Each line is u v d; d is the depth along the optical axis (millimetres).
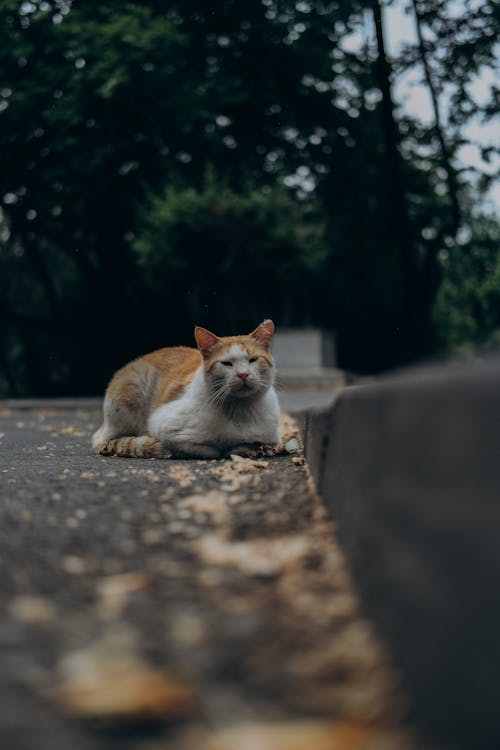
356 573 2357
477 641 1388
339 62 21062
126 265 26078
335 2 19391
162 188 22203
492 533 1392
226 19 20047
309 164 22656
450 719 1425
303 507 3451
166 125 19469
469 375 1667
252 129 21969
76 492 3955
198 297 22328
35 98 19422
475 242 22391
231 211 20500
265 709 1662
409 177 21750
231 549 2867
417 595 1723
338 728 1553
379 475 2236
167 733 1551
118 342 26312
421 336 22391
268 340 6215
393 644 1817
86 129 19609
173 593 2402
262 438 6039
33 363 30562
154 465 5398
